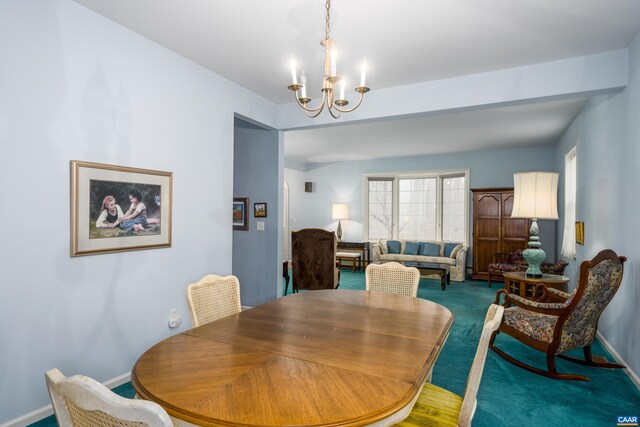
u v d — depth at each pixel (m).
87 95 2.31
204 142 3.22
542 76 3.08
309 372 1.32
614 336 3.16
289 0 2.19
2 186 1.92
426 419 1.45
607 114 3.28
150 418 0.76
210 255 3.28
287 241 8.87
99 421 0.87
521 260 6.11
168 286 2.87
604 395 2.48
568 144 5.25
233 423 1.00
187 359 1.43
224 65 3.17
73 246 2.21
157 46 2.78
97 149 2.36
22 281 2.01
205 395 1.15
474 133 5.74
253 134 4.57
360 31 2.56
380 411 1.07
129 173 2.55
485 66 3.15
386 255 7.52
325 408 1.08
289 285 6.45
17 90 1.97
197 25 2.51
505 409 2.30
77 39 2.25
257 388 1.20
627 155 2.80
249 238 4.64
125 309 2.55
